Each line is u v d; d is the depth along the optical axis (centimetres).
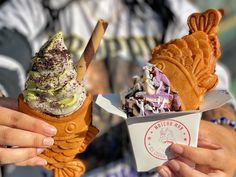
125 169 46
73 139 30
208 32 32
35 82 29
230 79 91
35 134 29
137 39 49
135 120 30
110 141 46
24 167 50
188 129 31
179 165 31
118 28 49
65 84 29
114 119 46
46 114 29
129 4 50
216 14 32
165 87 30
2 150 30
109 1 49
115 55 48
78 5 49
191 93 31
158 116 30
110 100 32
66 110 29
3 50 46
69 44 48
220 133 35
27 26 49
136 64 48
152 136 31
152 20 49
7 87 44
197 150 31
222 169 32
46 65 29
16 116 30
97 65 47
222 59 90
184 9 50
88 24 49
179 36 49
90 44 30
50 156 31
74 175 31
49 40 29
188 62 31
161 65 31
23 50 47
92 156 46
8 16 49
